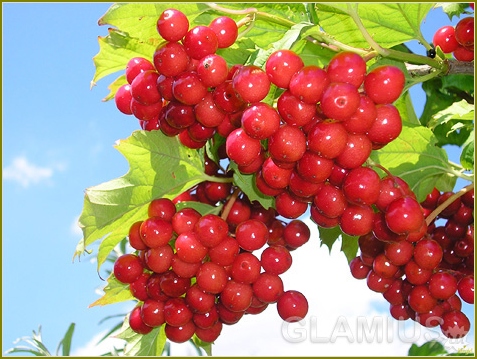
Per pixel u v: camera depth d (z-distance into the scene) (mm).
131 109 235
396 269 244
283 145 198
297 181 210
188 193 263
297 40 209
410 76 239
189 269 230
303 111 195
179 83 211
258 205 258
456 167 269
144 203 243
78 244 234
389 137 202
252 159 208
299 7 237
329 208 212
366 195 203
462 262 269
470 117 282
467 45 244
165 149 241
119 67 247
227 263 228
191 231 230
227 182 257
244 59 233
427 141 254
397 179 217
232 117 217
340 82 194
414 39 241
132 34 234
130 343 270
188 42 211
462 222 262
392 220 209
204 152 253
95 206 233
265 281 232
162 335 272
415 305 240
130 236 239
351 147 200
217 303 242
